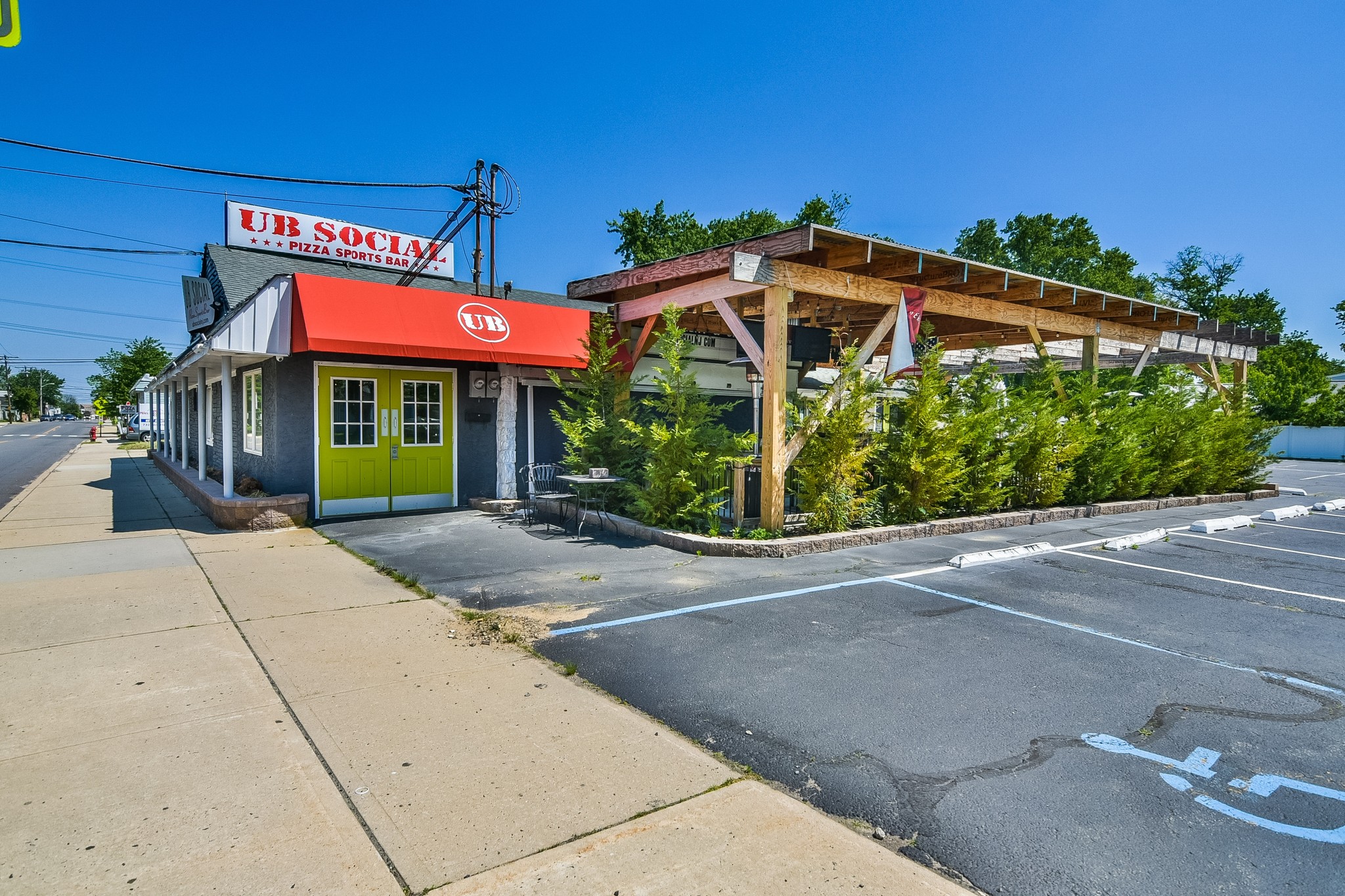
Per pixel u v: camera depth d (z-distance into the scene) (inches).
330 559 303.6
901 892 96.3
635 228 1348.4
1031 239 1819.6
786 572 286.2
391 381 427.5
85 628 203.3
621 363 434.6
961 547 346.9
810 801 120.6
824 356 467.5
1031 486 450.6
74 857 99.7
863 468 382.3
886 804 120.0
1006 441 435.2
